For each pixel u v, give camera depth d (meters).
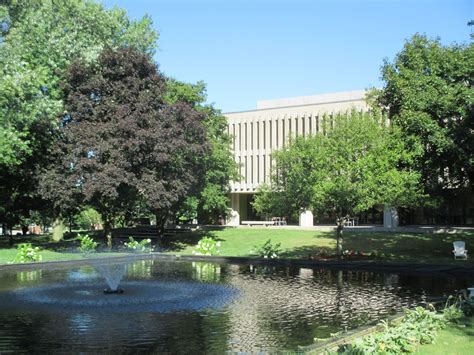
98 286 15.92
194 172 35.34
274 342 9.20
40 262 21.05
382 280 17.61
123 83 30.33
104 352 8.50
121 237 42.12
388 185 23.20
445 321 9.69
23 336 9.57
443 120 24.33
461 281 17.38
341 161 24.00
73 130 28.80
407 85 25.70
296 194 26.22
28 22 30.17
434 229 39.75
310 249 31.61
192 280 17.61
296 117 55.66
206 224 59.44
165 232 44.03
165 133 29.48
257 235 40.25
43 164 30.84
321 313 11.81
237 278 18.17
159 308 12.36
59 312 11.82
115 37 36.12
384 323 9.14
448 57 25.06
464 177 26.27
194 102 40.94
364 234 37.75
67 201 28.67
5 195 36.50
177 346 8.91
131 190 32.03
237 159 59.75
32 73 27.41
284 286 16.14
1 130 25.69
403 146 24.09
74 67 29.50
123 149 28.59
